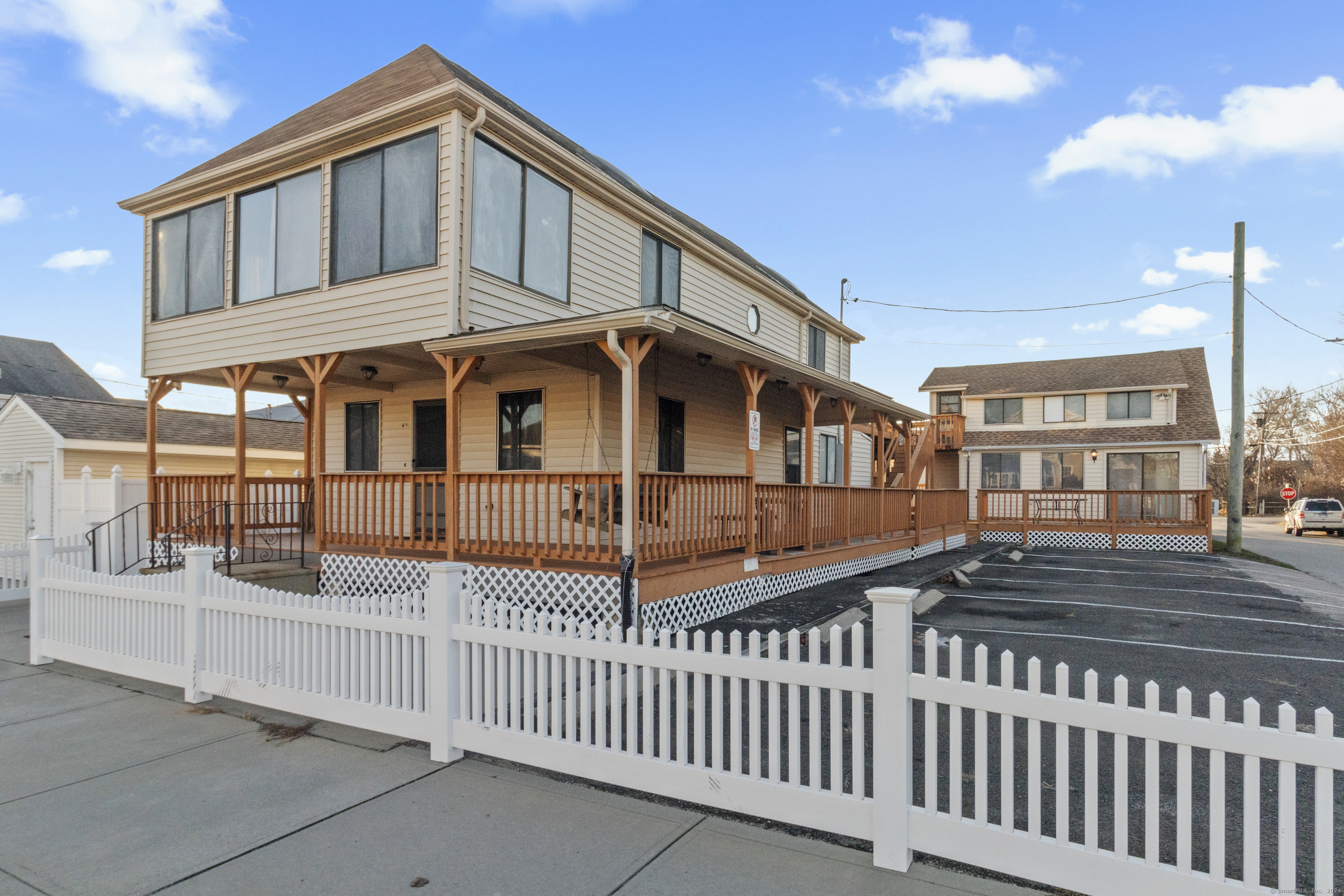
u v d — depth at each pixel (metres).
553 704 4.02
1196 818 3.65
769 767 3.39
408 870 3.06
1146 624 8.66
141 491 11.80
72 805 3.71
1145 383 28.02
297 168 10.08
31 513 16.53
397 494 9.38
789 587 10.30
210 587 5.50
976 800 2.95
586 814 3.57
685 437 12.01
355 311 9.35
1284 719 2.45
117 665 6.06
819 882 2.96
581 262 10.70
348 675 4.82
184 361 11.26
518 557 8.26
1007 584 12.30
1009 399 30.86
